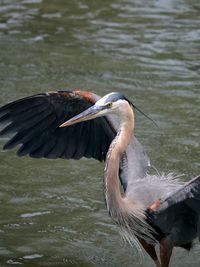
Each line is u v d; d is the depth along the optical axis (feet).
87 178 44.24
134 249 37.17
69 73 59.00
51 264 35.32
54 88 55.77
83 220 39.65
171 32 67.77
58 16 71.97
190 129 50.08
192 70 59.67
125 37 66.54
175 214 33.32
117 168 32.94
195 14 72.79
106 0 77.25
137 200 33.71
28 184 43.37
